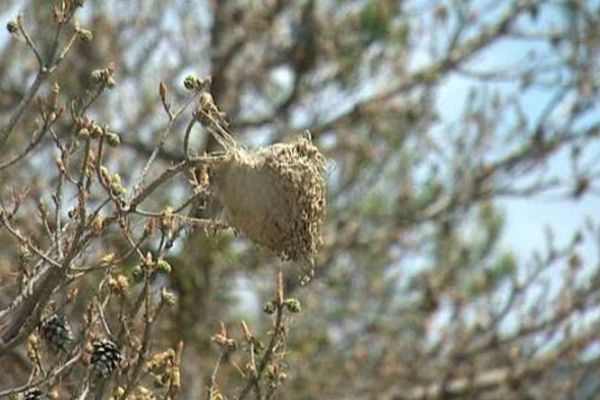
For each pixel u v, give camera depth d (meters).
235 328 13.03
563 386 14.08
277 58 14.28
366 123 14.28
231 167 5.39
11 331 5.38
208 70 14.12
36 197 9.25
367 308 14.89
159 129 13.18
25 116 10.79
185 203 5.29
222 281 13.11
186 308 12.73
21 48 12.62
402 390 14.52
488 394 14.40
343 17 14.10
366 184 14.23
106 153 11.61
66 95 12.59
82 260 5.85
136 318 6.09
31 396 5.40
